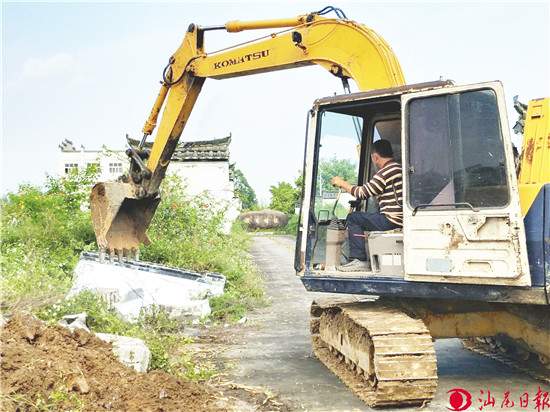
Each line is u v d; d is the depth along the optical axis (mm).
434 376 5578
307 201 6789
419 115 6109
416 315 6508
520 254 5480
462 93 5906
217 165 25375
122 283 9734
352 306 6781
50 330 5691
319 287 6648
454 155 5891
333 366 7141
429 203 5941
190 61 8992
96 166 16500
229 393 6223
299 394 6254
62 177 15938
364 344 6129
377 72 7156
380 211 6605
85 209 15992
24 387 4656
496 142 5707
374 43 7191
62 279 10141
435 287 5926
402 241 6266
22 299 7629
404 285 6074
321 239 6918
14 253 11109
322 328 7734
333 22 7586
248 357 7855
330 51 7594
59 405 4633
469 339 8398
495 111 5742
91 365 5383
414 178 6055
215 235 17000
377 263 6438
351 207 7301
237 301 11078
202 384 6449
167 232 15109
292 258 21250
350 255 6742
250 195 61344
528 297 5590
